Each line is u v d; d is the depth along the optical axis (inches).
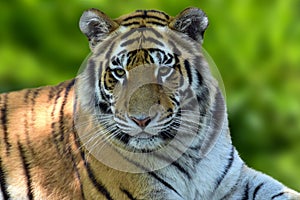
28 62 697.6
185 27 398.0
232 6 674.8
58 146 421.7
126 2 670.5
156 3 665.6
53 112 429.1
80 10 689.0
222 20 672.4
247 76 672.4
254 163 669.9
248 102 668.7
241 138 669.3
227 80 671.8
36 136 430.6
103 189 402.9
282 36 681.6
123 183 399.5
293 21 686.5
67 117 420.8
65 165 417.7
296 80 681.6
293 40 686.5
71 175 414.9
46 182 422.9
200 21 398.6
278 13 681.6
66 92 431.2
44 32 695.7
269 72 677.3
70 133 415.8
